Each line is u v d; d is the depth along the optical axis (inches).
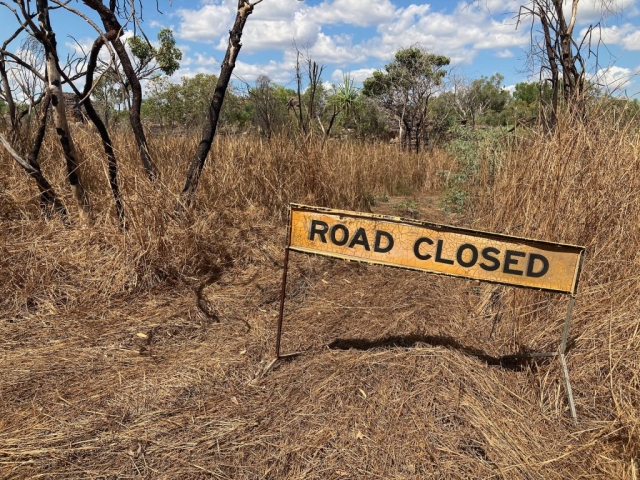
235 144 255.6
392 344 118.8
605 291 120.6
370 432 87.4
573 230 130.1
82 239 152.8
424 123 638.5
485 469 79.5
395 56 703.1
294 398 97.0
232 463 79.4
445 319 135.9
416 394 97.7
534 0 198.4
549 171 136.6
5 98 205.6
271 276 167.3
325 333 126.5
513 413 93.7
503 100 1086.4
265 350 116.7
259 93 296.2
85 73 166.2
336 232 100.8
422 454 82.3
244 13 175.0
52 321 124.1
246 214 214.8
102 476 75.6
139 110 177.9
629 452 81.9
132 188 157.8
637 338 103.7
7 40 184.1
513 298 127.3
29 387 96.6
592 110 145.6
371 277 175.8
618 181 134.4
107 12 142.8
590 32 193.8
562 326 118.7
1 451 78.6
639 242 127.1
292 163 235.8
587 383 101.5
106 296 137.6
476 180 309.9
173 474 76.5
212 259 168.1
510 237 93.8
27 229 154.8
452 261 96.9
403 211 306.7
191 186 180.2
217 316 135.3
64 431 84.5
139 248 147.6
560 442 86.7
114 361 108.4
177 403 94.3
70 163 167.0
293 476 77.6
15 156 157.3
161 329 124.6
